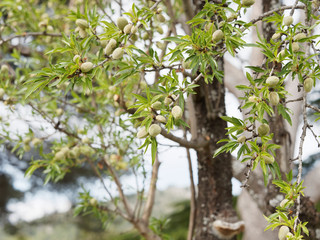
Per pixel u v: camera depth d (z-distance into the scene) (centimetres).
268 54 124
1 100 225
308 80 124
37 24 279
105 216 249
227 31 134
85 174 654
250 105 121
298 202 120
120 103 204
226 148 125
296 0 132
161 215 275
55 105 243
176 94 129
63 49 139
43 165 231
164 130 189
